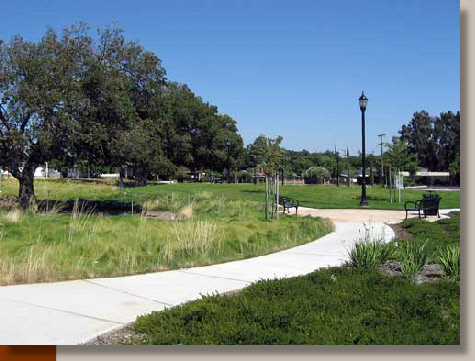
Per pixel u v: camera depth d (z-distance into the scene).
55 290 6.74
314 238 12.30
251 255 9.84
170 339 4.57
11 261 7.86
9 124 14.95
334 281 6.67
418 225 13.70
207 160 69.88
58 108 14.95
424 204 16.34
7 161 16.11
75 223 11.05
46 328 5.05
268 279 6.83
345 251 10.30
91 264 8.59
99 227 11.05
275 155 28.92
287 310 5.26
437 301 5.74
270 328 4.76
